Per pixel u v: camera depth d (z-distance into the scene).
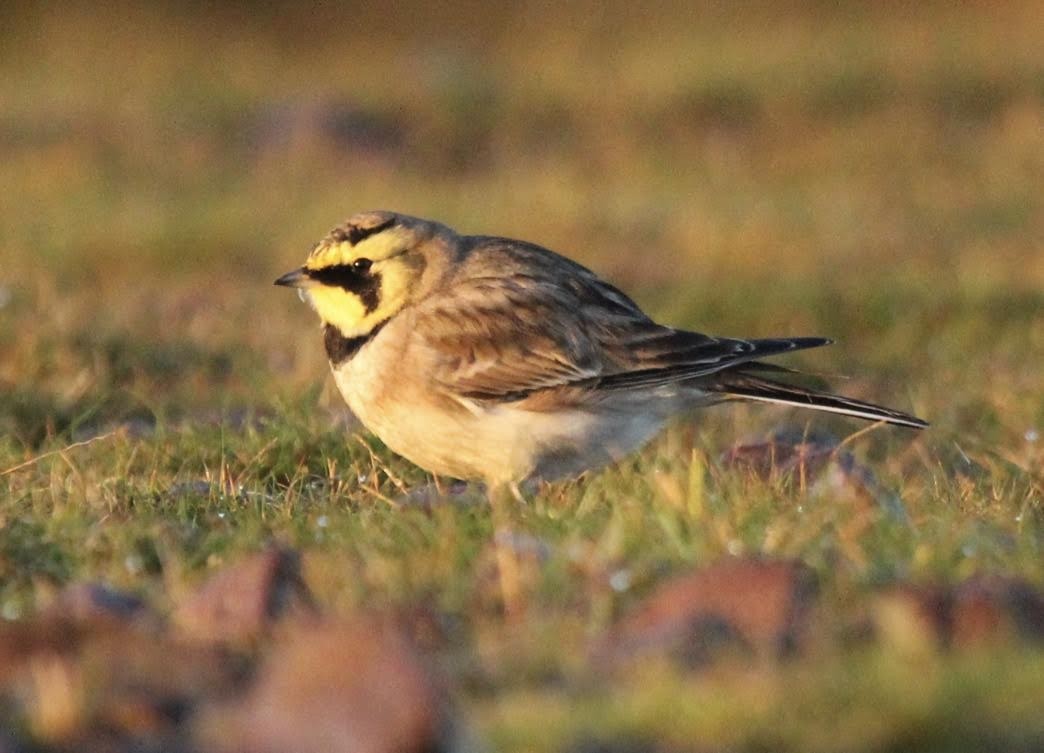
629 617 8.44
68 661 7.88
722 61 35.09
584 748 6.72
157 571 10.19
